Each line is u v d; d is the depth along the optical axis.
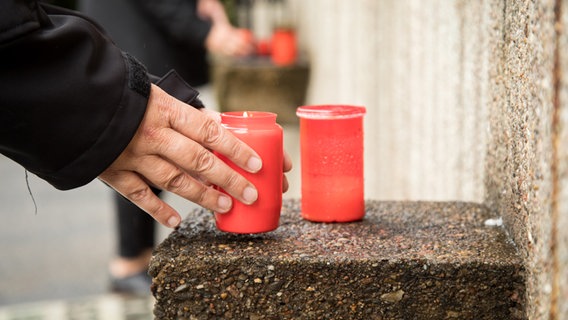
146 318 1.89
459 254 1.10
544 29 1.01
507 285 1.09
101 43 1.10
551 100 0.99
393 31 1.72
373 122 1.92
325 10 2.73
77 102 1.07
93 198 3.60
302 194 1.22
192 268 1.10
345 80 2.33
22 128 1.07
